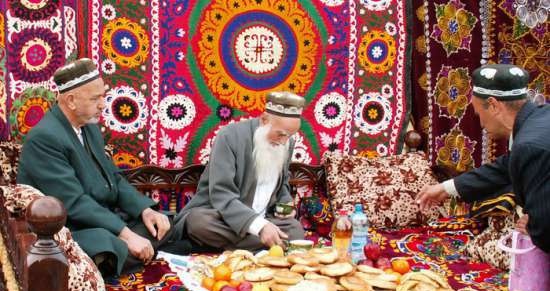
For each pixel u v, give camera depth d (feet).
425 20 14.65
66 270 6.17
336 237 10.61
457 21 14.79
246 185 12.25
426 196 11.33
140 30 12.85
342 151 14.62
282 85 14.07
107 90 12.70
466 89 15.10
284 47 13.99
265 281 9.25
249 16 13.69
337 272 9.25
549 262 9.43
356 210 10.75
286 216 12.39
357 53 14.49
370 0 14.47
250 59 13.79
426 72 14.80
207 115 13.57
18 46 11.67
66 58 12.11
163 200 13.46
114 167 11.80
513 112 9.32
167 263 11.19
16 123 11.76
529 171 8.39
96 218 10.28
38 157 10.23
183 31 13.20
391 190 13.88
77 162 10.66
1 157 11.23
